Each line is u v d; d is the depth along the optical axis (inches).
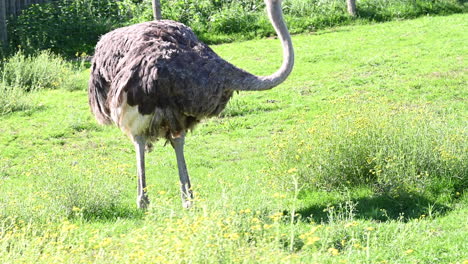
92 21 1432.1
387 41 1310.3
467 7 1576.0
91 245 471.8
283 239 474.9
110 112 593.0
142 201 578.2
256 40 1421.0
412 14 1541.6
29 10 1437.0
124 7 1505.9
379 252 458.3
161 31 574.2
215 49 1352.1
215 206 477.1
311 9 1535.4
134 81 553.0
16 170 746.8
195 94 547.8
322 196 599.5
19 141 861.2
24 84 1117.7
